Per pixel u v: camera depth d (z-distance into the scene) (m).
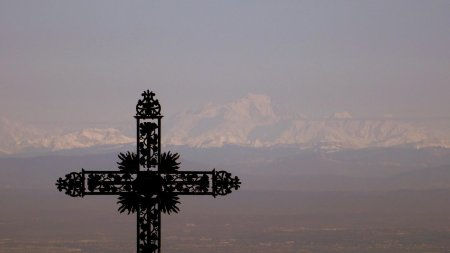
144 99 57.22
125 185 57.16
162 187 57.16
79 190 56.97
